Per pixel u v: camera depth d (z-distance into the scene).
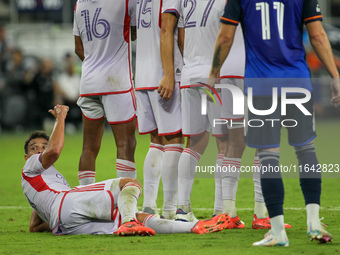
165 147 18.70
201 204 24.59
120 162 19.14
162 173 18.47
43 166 16.92
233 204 17.44
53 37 80.12
